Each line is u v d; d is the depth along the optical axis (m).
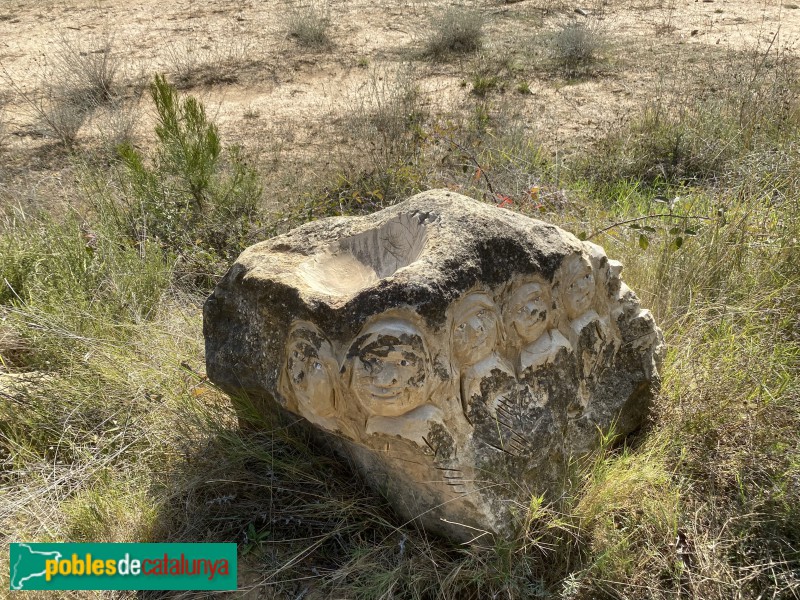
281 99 7.59
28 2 11.07
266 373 2.54
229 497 2.74
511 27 9.35
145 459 3.05
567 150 6.03
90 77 7.82
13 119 7.37
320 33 9.03
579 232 3.94
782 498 2.57
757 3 9.80
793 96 5.92
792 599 2.42
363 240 2.72
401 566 2.46
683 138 5.63
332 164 5.94
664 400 2.97
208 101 7.64
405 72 7.86
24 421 3.28
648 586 2.40
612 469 2.62
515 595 2.37
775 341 3.31
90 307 3.89
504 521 2.43
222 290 2.74
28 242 4.46
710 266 3.76
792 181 4.20
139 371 3.41
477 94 7.34
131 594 2.52
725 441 2.84
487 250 2.42
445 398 2.33
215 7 10.49
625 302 2.83
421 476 2.38
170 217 4.75
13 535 2.75
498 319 2.43
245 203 5.05
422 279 2.27
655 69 7.71
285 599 2.50
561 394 2.60
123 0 11.02
